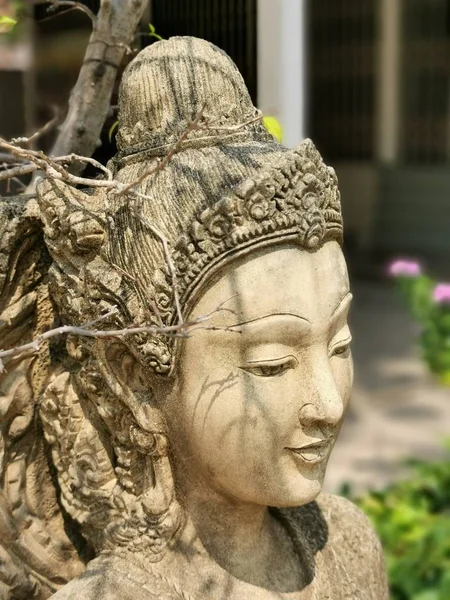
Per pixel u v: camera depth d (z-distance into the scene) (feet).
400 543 8.47
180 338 3.60
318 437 3.76
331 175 3.81
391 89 24.64
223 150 3.79
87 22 6.14
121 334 3.45
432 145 25.08
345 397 4.01
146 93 3.90
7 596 4.13
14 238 3.96
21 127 7.38
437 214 25.26
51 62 6.75
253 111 4.06
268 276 3.56
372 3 24.04
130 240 3.70
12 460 4.19
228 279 3.55
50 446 4.25
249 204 3.49
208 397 3.64
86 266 3.80
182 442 3.81
